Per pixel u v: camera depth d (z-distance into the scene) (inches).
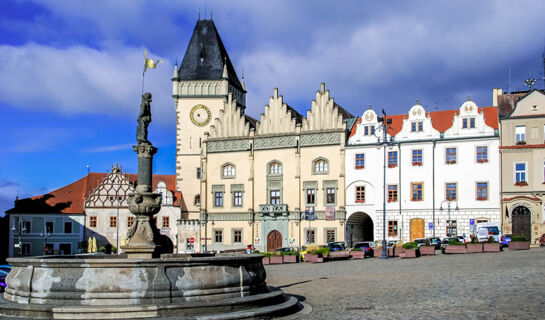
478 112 2901.1
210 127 3570.4
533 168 2765.7
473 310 804.6
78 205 3784.5
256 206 3405.5
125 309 776.3
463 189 2891.2
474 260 1648.6
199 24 3988.7
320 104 3275.1
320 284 1285.7
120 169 3806.6
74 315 777.6
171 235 3686.0
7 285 902.4
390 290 1088.8
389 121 2568.9
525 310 780.6
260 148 3415.4
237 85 4057.6
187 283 833.5
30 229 3713.1
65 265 823.7
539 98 2780.5
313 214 3228.3
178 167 3801.7
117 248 3698.3
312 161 3265.3
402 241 2844.5
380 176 3073.3
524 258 1598.2
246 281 894.4
